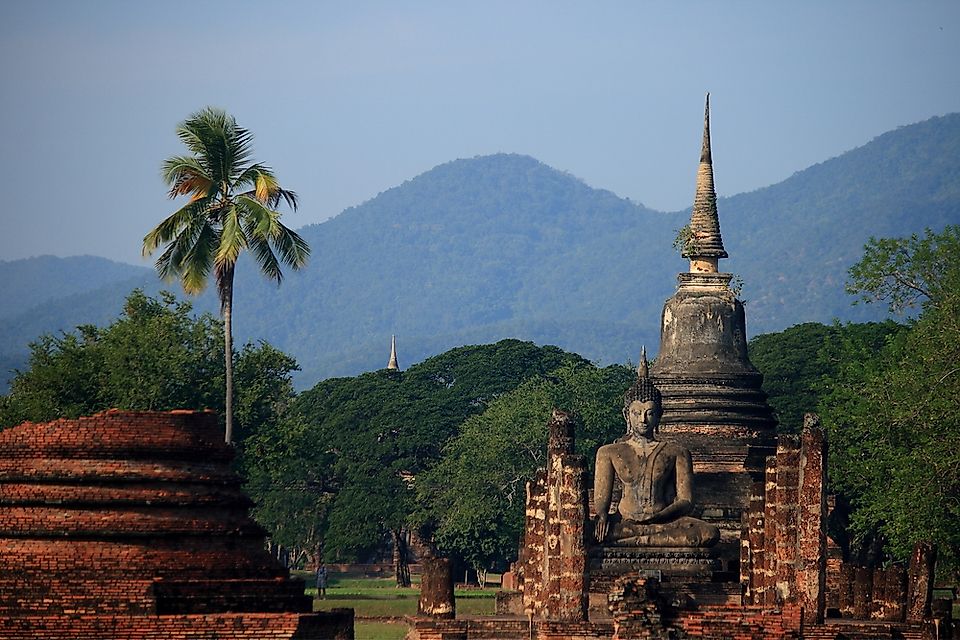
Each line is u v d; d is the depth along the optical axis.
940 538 114.06
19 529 76.75
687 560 106.50
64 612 74.69
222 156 119.50
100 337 151.00
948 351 119.06
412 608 139.88
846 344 146.62
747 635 78.06
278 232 119.06
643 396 110.62
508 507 180.75
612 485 109.06
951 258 133.38
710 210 131.12
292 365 155.38
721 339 128.25
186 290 121.12
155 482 78.00
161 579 76.19
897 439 121.94
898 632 88.56
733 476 121.00
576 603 85.81
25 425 78.81
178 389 142.62
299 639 74.88
